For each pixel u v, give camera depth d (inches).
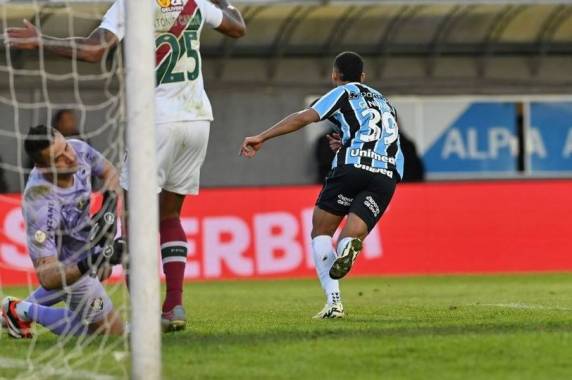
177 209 1064.8
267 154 3467.0
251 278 2497.5
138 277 761.6
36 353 933.2
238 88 3420.3
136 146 768.3
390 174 1222.9
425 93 3491.6
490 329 1032.8
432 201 2591.0
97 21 2664.9
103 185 1017.5
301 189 2527.1
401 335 982.4
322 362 840.9
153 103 773.9
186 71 1035.3
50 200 979.9
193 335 1010.7
